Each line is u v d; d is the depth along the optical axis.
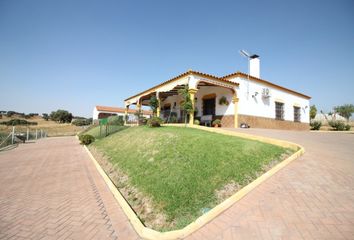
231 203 3.91
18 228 3.95
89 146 15.73
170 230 3.44
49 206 4.95
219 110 16.66
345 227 3.02
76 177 7.60
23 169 9.23
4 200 5.46
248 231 3.11
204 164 5.50
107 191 5.85
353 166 5.54
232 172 5.05
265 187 4.52
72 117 70.31
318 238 2.84
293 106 20.50
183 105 12.67
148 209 4.22
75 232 3.69
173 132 9.52
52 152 14.34
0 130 41.56
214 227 3.31
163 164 6.08
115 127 18.62
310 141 9.39
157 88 17.77
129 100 24.91
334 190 4.19
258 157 6.00
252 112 16.31
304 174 5.09
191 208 3.89
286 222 3.25
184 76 13.93
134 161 7.32
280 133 12.21
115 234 3.54
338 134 12.97
